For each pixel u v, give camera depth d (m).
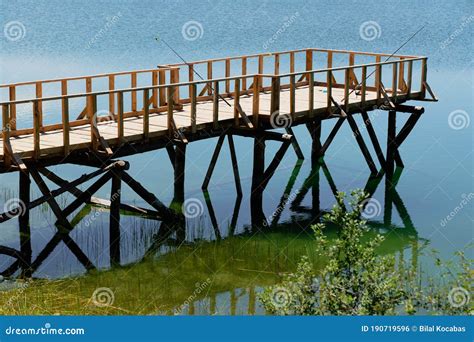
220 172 22.22
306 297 11.42
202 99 21.19
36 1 61.66
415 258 16.48
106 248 16.41
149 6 60.56
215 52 41.25
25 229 16.75
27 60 37.47
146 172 21.95
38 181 16.27
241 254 16.39
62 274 14.95
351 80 23.52
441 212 19.75
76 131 17.38
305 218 19.00
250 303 13.73
